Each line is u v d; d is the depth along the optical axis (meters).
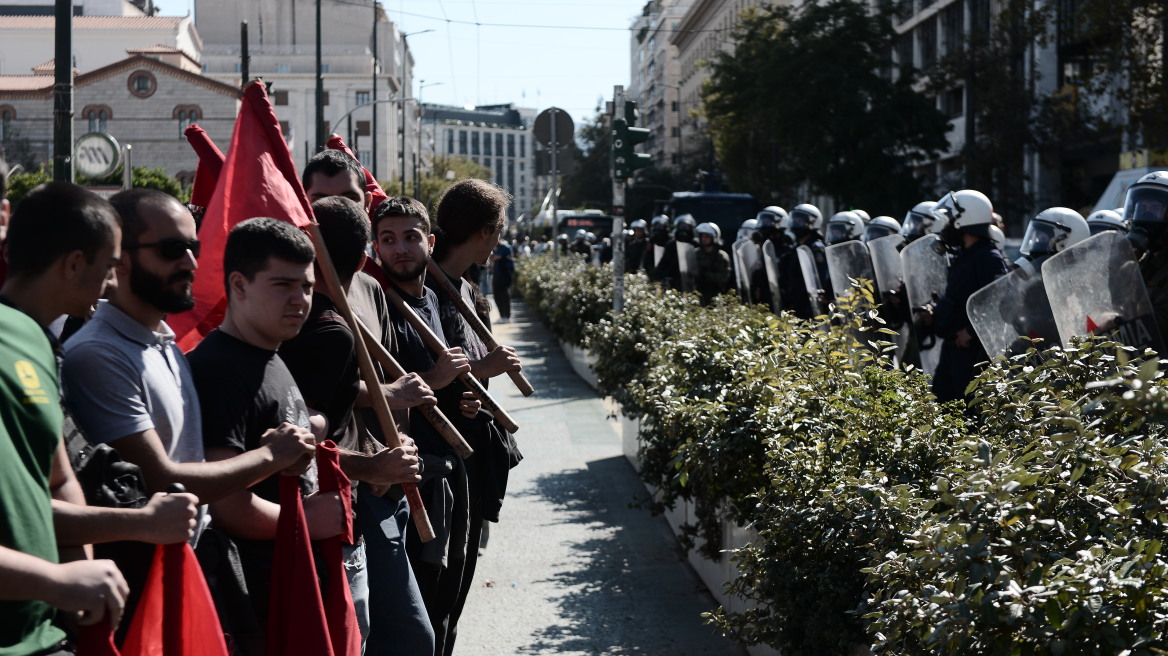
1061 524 2.66
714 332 6.82
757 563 4.33
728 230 29.38
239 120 3.48
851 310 5.61
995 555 2.58
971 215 8.12
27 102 66.38
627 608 6.13
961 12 41.03
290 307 3.03
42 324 2.46
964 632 2.46
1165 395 2.61
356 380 3.57
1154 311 6.14
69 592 2.10
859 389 4.57
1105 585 2.35
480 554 7.22
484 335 4.86
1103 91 24.30
